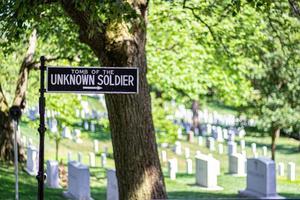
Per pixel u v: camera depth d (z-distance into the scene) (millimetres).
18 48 25594
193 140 43656
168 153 38156
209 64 25922
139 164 8977
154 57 24766
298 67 28344
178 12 22125
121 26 9016
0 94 25000
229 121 53000
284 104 30125
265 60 27844
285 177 28438
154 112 31719
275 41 25625
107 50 8961
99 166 31453
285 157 38125
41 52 25203
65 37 19219
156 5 22453
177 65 25047
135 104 8961
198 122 48875
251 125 48625
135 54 9031
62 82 7543
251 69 29047
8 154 24719
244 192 20203
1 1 10352
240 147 41156
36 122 27859
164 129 31969
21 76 24391
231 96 27562
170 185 23406
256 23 21312
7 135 24781
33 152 24469
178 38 24656
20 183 20734
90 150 38344
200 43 22828
